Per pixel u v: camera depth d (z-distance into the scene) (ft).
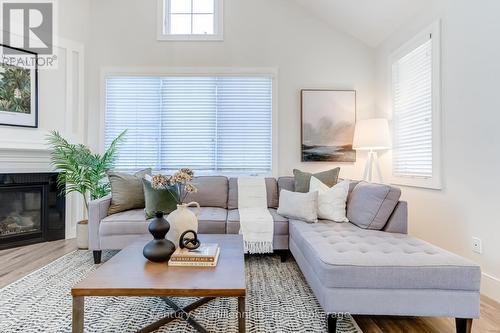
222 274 4.83
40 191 11.30
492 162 6.75
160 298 6.56
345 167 12.66
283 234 8.99
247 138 12.80
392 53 11.32
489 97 6.83
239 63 12.66
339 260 5.26
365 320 5.87
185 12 12.98
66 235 11.85
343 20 12.09
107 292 4.30
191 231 5.65
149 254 5.28
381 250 5.74
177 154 12.75
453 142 8.00
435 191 8.80
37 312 6.00
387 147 10.72
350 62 12.74
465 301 5.04
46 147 11.27
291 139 12.73
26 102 10.98
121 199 9.50
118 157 12.62
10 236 10.48
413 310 5.08
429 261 5.18
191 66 12.62
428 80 9.25
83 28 12.32
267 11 12.69
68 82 11.91
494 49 6.69
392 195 7.54
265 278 7.78
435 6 8.81
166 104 12.69
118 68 12.53
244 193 10.89
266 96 12.76
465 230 7.57
